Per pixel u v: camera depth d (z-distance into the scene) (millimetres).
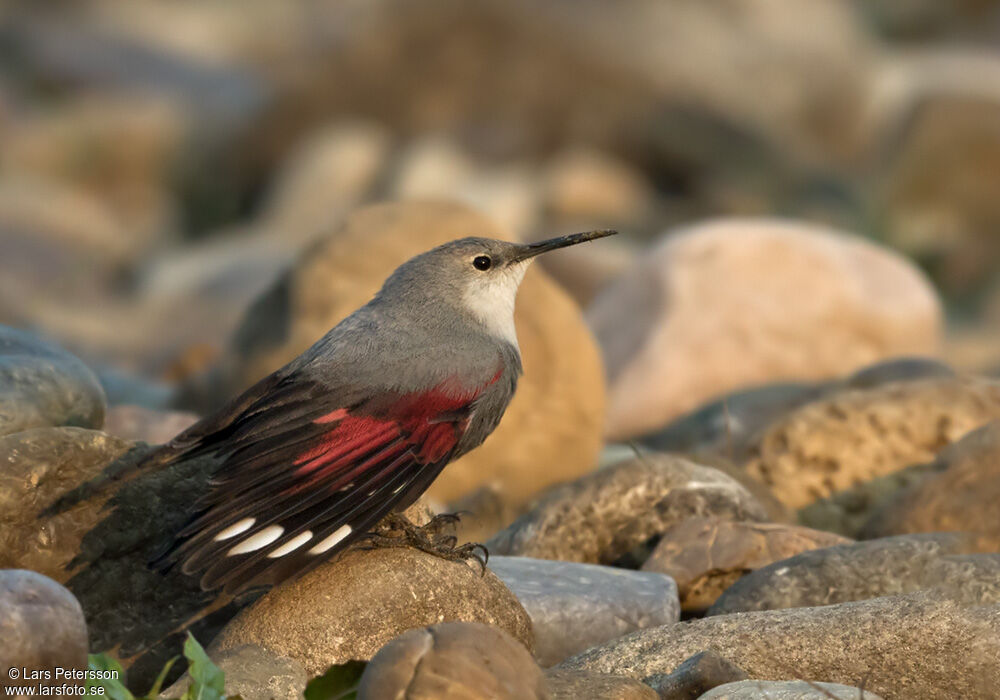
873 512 10539
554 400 12000
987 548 9102
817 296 16516
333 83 33531
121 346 21812
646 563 9016
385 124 33656
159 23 45531
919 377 13062
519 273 8617
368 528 6988
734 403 13883
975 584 7738
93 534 7551
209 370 13625
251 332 12648
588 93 33219
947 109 28672
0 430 8195
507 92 33406
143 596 7633
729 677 6938
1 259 25531
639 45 33562
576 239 8719
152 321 23328
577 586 8344
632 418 15594
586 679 6793
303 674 6930
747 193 32250
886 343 16656
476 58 33344
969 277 27828
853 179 33219
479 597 7332
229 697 6344
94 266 26875
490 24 33156
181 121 35312
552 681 6754
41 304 24000
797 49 34969
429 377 7531
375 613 7117
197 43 44906
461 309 8180
